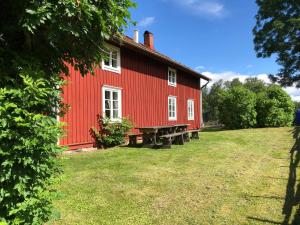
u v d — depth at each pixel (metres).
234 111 23.42
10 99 2.88
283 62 34.47
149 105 17.17
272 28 33.66
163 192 5.98
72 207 5.09
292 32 32.75
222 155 10.29
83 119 11.96
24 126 2.89
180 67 20.56
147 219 4.67
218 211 4.98
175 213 4.90
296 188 6.17
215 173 7.56
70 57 3.69
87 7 3.03
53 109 3.59
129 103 15.20
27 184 3.02
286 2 33.16
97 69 12.86
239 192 5.98
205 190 6.11
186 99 22.80
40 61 3.38
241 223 4.52
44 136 2.94
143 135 12.64
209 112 52.56
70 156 10.03
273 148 12.13
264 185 6.46
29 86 2.90
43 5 2.85
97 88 12.80
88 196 5.66
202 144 13.21
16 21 3.12
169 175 7.34
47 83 3.30
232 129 23.55
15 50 3.38
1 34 3.29
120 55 14.57
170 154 10.40
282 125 23.78
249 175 7.36
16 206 2.92
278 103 23.91
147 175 7.30
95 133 12.43
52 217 3.27
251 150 11.62
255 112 23.30
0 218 2.84
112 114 13.80
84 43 3.46
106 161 9.06
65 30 3.01
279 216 4.75
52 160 3.18
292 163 8.66
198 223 4.53
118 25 3.55
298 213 4.84
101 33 3.29
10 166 2.83
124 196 5.71
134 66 15.81
